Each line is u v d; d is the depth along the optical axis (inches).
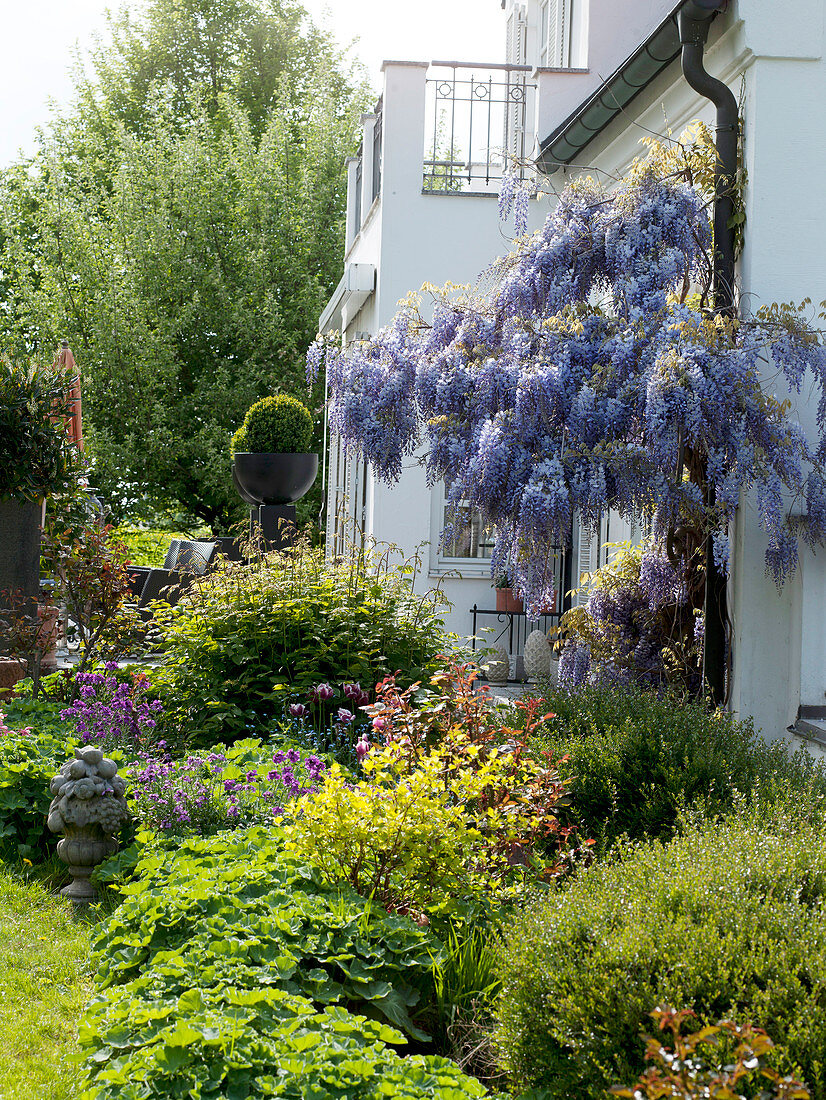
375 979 125.1
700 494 213.5
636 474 213.8
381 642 239.8
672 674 239.1
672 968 93.7
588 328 233.3
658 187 229.8
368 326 445.7
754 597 222.5
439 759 155.6
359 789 147.1
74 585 266.2
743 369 207.5
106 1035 110.4
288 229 768.3
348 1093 96.1
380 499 380.2
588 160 338.0
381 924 130.0
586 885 118.3
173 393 743.1
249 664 241.9
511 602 372.8
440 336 266.7
